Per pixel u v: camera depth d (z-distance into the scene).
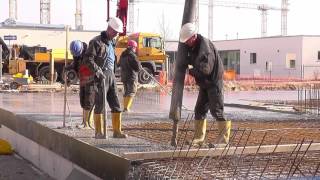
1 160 9.14
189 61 6.67
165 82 25.11
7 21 55.06
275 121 10.46
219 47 59.97
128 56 12.19
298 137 7.78
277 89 30.33
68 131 7.86
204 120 7.14
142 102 15.95
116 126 7.61
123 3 12.19
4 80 24.47
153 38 27.22
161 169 5.16
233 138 6.93
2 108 11.52
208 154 5.77
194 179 4.91
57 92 21.05
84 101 8.42
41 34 54.84
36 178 7.72
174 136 6.67
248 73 55.72
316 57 50.75
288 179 4.95
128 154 5.62
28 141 9.00
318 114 12.06
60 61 26.67
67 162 6.92
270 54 53.25
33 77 27.61
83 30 57.16
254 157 5.86
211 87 6.83
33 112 10.92
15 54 28.25
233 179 4.93
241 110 13.58
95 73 7.37
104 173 5.57
